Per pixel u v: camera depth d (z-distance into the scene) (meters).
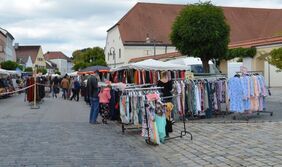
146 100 10.89
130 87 13.84
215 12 28.12
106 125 15.09
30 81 26.72
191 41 28.00
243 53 36.44
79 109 23.11
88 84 15.67
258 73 16.45
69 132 13.06
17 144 10.62
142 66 17.75
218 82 16.78
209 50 28.16
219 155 8.91
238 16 77.94
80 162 8.45
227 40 28.59
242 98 15.31
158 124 10.75
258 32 76.44
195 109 15.63
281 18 73.19
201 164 8.18
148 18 74.75
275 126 13.48
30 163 8.30
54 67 162.50
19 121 16.30
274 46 34.12
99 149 10.05
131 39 72.19
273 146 9.70
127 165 8.22
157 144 10.62
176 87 14.99
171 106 11.55
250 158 8.42
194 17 27.84
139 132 13.12
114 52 76.44
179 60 28.41
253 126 13.60
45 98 36.88
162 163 8.42
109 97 15.38
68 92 35.78
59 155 9.18
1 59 83.94
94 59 96.31
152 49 72.06
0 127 14.17
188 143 10.66
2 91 35.88
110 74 24.55
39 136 12.08
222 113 17.36
